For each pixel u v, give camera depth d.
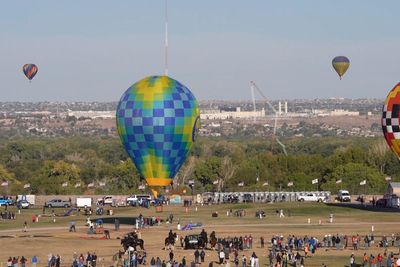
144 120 181.88
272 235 174.38
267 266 135.38
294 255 140.25
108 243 162.88
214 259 142.38
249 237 157.12
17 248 155.12
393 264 132.62
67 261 139.50
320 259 142.38
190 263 135.62
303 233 178.50
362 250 153.75
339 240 156.00
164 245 159.50
